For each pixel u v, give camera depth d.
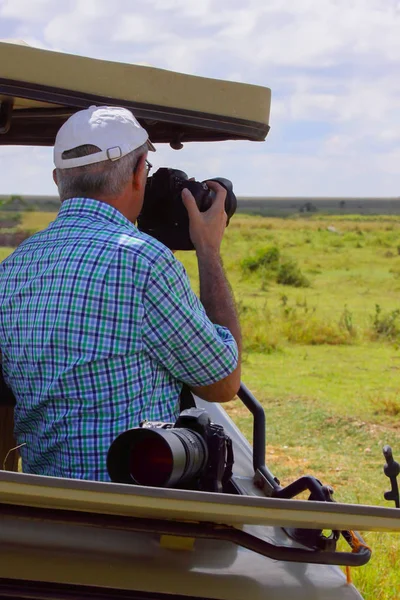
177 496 1.72
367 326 14.03
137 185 2.53
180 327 2.37
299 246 31.38
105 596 1.90
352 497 6.26
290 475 6.82
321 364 11.40
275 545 2.04
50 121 3.15
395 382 10.34
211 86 2.60
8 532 2.16
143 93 2.51
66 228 2.47
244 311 14.63
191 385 2.46
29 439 2.49
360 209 75.81
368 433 8.10
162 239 2.87
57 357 2.36
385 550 5.04
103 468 2.32
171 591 2.00
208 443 2.14
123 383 2.34
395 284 20.97
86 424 2.33
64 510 1.93
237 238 34.53
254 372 10.75
